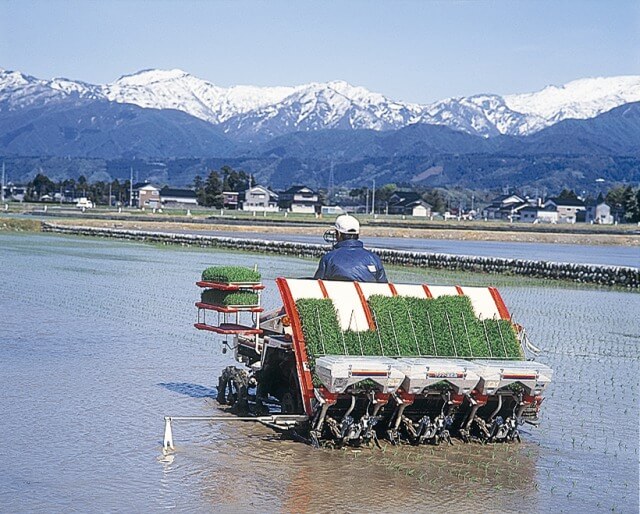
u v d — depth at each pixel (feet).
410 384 36.42
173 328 73.00
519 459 37.42
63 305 86.07
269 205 645.92
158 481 32.89
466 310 41.34
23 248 175.42
